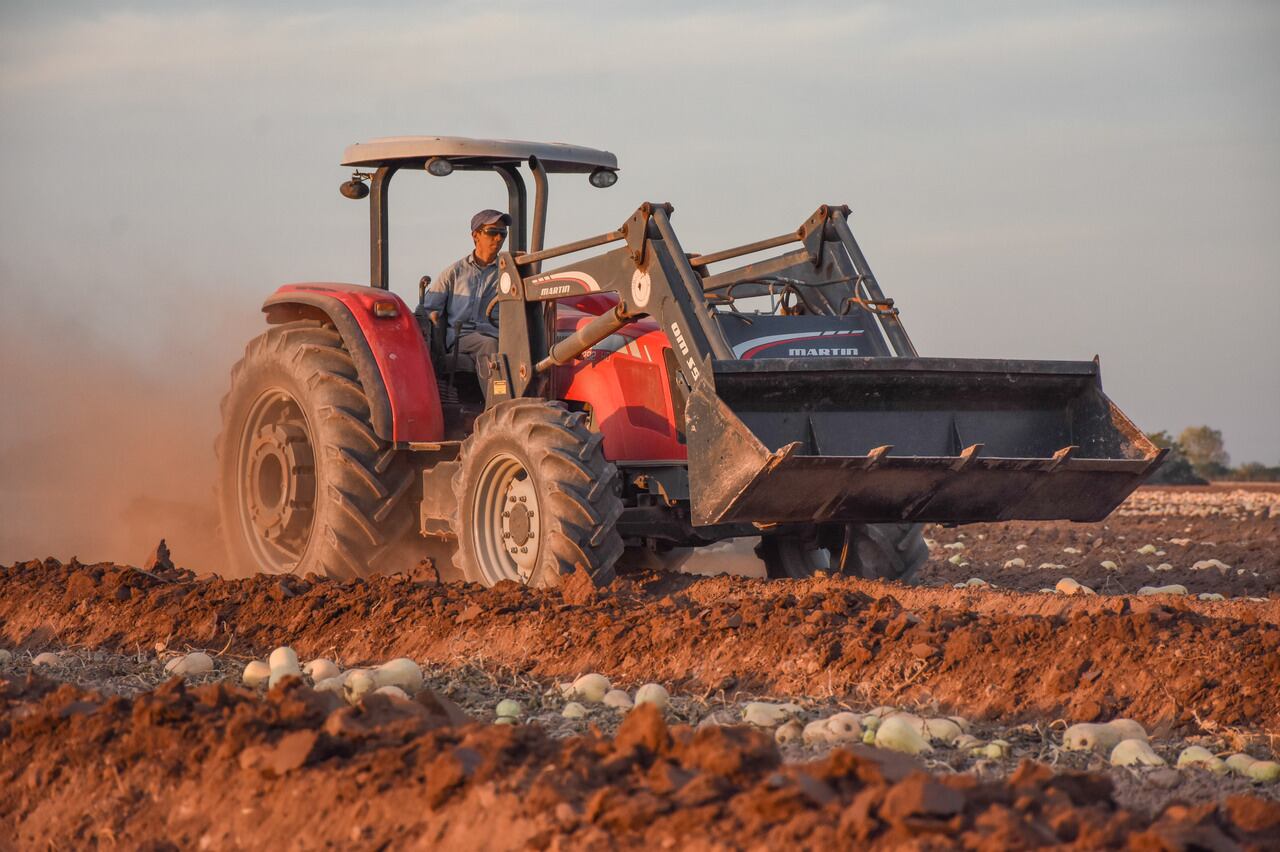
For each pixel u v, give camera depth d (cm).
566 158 2231
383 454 2122
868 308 1962
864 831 671
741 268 2184
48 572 1988
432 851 771
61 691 1090
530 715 1272
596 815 736
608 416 2027
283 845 824
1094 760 1120
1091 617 1403
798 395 1766
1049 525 4244
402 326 2152
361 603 1692
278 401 2384
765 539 2241
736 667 1437
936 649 1382
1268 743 1174
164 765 947
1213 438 12800
